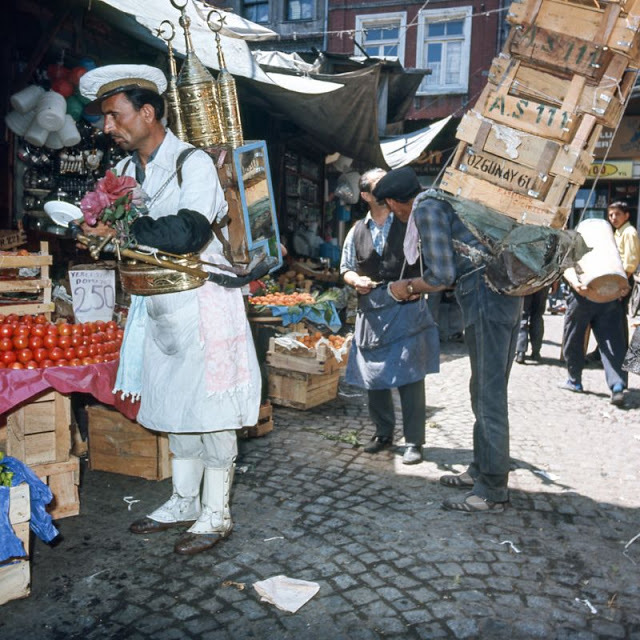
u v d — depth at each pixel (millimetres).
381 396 4164
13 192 5285
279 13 17594
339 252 11523
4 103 5164
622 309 5594
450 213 3062
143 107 2465
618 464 4059
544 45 2713
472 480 3592
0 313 3596
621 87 2746
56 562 2701
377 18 17391
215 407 2629
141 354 2852
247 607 2393
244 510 3250
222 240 2645
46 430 3049
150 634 2221
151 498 3375
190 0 5742
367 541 2936
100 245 2367
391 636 2234
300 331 5828
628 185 17016
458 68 17594
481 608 2416
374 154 8039
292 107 7035
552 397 5832
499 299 3148
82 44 5758
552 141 2760
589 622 2346
